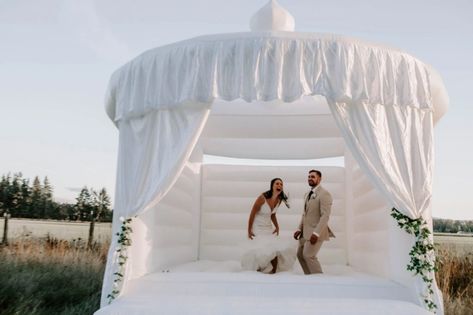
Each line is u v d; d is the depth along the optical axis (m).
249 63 3.90
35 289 6.78
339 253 6.89
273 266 4.91
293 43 3.92
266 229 5.45
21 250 7.13
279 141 7.41
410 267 3.88
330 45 3.95
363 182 6.04
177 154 4.06
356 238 6.38
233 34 4.02
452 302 6.75
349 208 6.81
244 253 5.03
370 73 4.02
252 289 3.91
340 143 7.17
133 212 4.16
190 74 4.00
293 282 3.96
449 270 6.91
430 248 3.93
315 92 3.84
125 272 4.04
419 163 4.11
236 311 3.38
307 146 7.34
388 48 4.15
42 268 7.09
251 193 7.29
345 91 3.86
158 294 3.89
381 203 5.03
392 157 4.04
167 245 5.54
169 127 4.16
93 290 7.22
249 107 6.29
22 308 6.61
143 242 4.36
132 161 4.36
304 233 4.91
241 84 3.84
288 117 6.33
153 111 4.29
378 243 5.07
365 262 5.72
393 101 4.04
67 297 6.98
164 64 4.15
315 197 4.94
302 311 3.41
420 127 4.21
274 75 3.83
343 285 3.96
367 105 4.03
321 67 3.88
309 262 4.79
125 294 3.97
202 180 7.35
